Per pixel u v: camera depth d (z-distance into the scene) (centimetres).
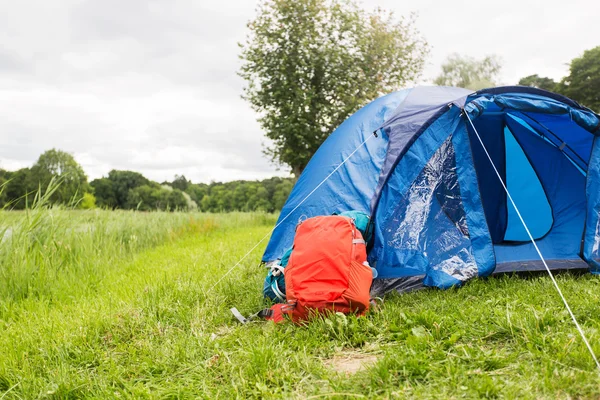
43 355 294
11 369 272
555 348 247
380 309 340
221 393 237
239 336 310
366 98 1341
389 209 397
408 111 445
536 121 475
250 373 251
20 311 414
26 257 504
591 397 203
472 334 281
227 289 425
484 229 408
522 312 305
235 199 5575
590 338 251
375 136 452
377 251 389
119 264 654
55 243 575
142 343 308
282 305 341
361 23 1338
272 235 496
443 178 408
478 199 411
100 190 6925
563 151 486
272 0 1294
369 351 278
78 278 530
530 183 509
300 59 1248
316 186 471
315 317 311
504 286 380
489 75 2289
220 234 1047
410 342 269
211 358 273
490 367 239
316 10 1274
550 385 211
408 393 217
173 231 970
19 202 598
